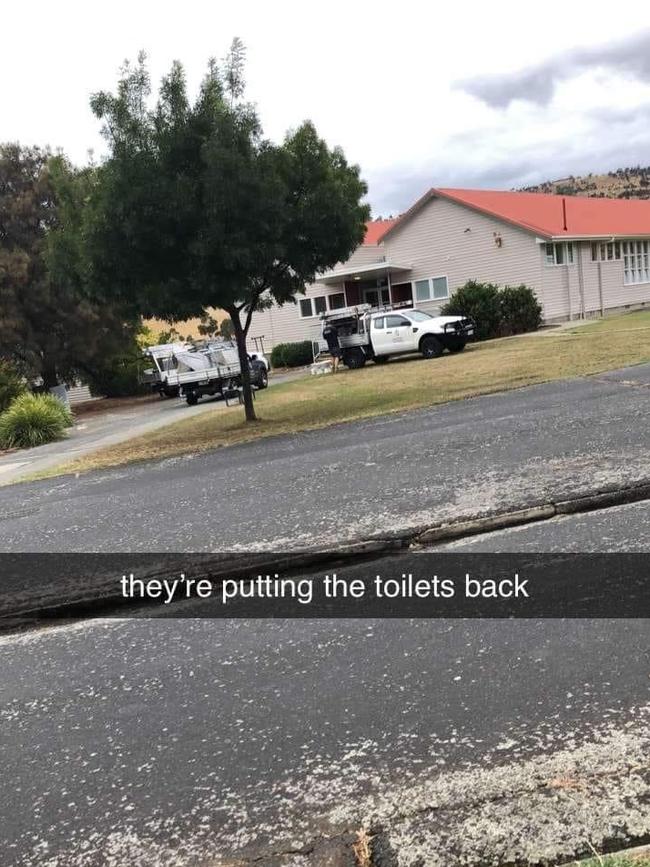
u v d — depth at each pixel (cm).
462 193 3222
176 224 1148
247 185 1125
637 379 1120
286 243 1260
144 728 324
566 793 254
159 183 1123
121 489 875
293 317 3666
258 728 313
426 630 383
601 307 3164
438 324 2370
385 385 1703
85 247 1186
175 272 1214
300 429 1188
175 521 656
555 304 2938
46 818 272
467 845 237
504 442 792
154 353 3084
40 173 3144
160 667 381
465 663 344
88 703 353
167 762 297
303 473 793
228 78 1185
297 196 1275
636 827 235
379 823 252
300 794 270
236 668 369
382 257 3453
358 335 2502
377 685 335
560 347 1916
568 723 291
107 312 3134
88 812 273
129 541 605
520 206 3341
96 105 1138
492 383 1369
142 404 3067
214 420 1571
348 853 240
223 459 1001
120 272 1201
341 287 3475
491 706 308
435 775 271
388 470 739
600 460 648
